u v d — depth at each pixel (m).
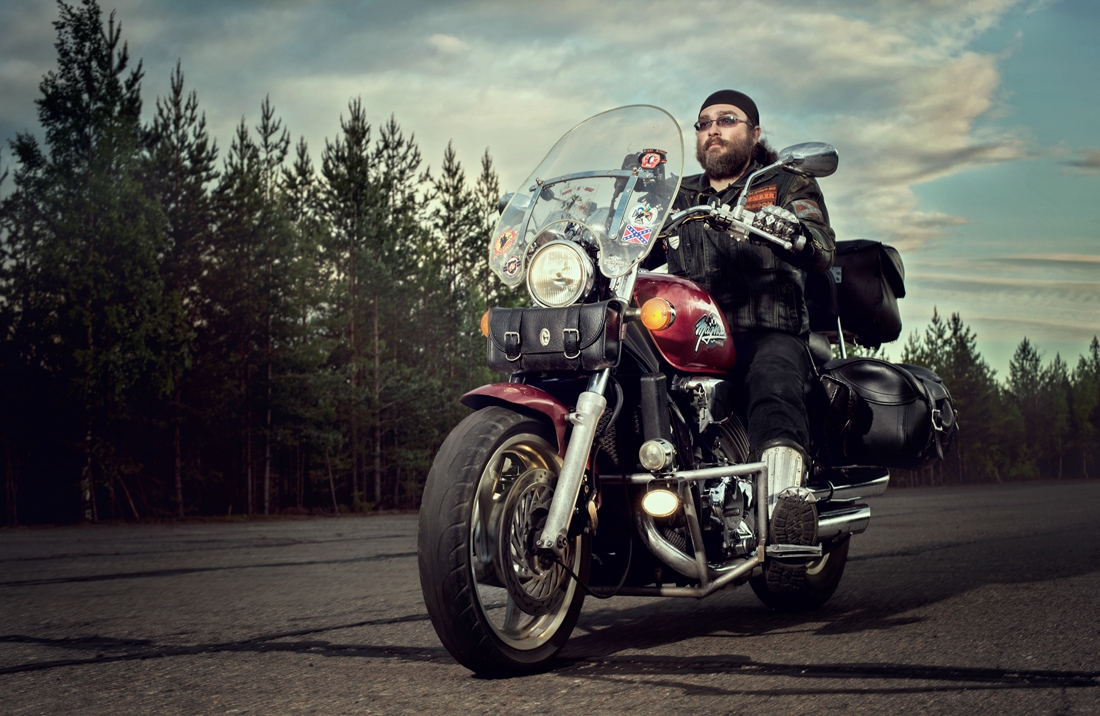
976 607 3.59
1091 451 84.12
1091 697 2.15
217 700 2.36
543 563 2.64
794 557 2.90
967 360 65.00
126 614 4.01
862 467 3.81
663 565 2.88
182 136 26.72
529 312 2.72
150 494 28.59
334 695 2.37
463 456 2.53
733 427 3.18
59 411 20.73
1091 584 4.17
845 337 4.08
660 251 3.50
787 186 3.33
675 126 2.87
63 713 2.27
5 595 4.83
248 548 8.16
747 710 2.10
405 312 33.56
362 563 6.26
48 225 20.42
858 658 2.67
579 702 2.22
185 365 21.77
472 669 2.51
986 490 27.50
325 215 31.08
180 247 26.78
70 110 20.42
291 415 27.83
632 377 2.87
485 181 40.16
